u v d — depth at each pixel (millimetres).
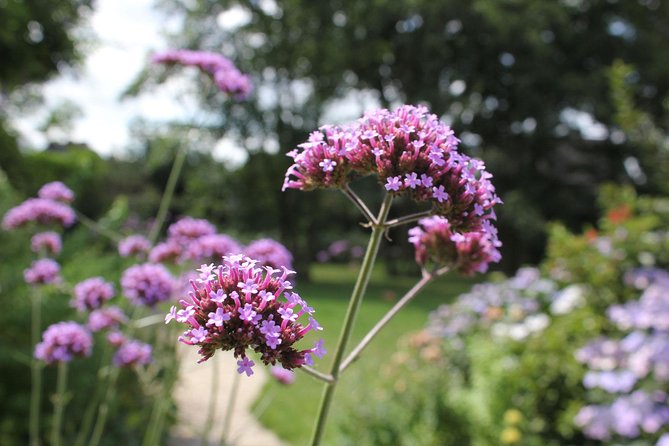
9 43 13352
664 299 4355
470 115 24000
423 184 1435
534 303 6051
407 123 1555
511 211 21766
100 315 3127
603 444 4141
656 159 6910
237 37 21828
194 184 20734
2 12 12539
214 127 20047
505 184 24875
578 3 24297
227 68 3590
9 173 11711
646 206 6309
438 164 1471
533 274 7133
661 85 23328
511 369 4527
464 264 1822
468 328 6637
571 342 4863
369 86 24812
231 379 7488
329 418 5703
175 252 3338
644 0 24250
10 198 5328
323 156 1569
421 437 4578
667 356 3936
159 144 14453
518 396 4438
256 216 22609
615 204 6473
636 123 6941
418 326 10977
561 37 24094
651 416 3764
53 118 14391
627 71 7004
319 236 27922
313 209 22844
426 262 1871
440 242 1828
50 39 14367
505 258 24844
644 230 5641
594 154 25734
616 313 4551
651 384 3975
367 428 4609
